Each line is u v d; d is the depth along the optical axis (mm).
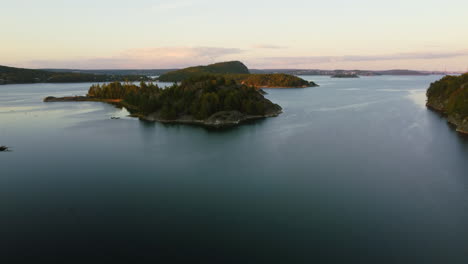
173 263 37625
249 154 83312
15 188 60344
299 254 39469
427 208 51562
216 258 38656
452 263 37812
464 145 88938
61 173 68875
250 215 49500
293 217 48812
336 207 52125
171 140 100125
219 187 60844
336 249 40562
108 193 58062
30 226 46125
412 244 41625
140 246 41125
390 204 53094
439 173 67312
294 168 71812
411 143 92188
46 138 102062
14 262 37562
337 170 70000
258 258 38656
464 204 52875
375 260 38375
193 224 46750
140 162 76750
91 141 98250
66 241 42219
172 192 58500
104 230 45062
